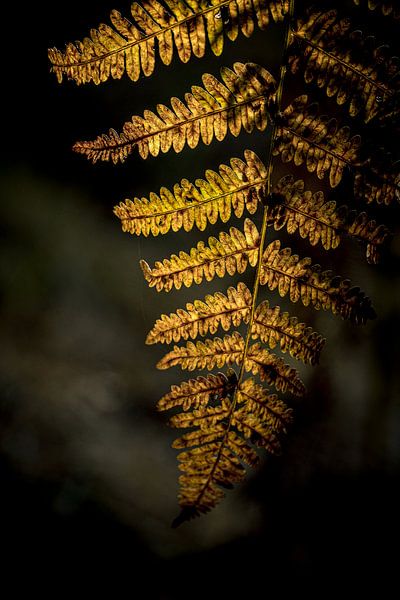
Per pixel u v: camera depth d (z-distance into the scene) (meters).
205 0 0.56
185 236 2.34
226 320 0.58
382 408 0.95
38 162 2.38
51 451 1.49
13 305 2.10
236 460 0.59
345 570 0.94
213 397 0.59
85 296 2.34
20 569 1.10
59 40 1.87
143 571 1.15
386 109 0.56
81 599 1.07
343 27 0.56
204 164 2.14
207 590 1.05
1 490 1.26
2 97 2.17
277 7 0.56
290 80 0.71
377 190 0.57
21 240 2.28
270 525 0.99
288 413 0.59
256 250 0.58
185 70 2.02
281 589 0.96
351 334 0.91
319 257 0.81
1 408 1.59
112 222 2.52
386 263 0.78
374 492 0.94
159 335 0.58
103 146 0.57
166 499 1.48
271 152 0.57
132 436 1.73
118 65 0.56
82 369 1.95
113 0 1.63
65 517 1.25
